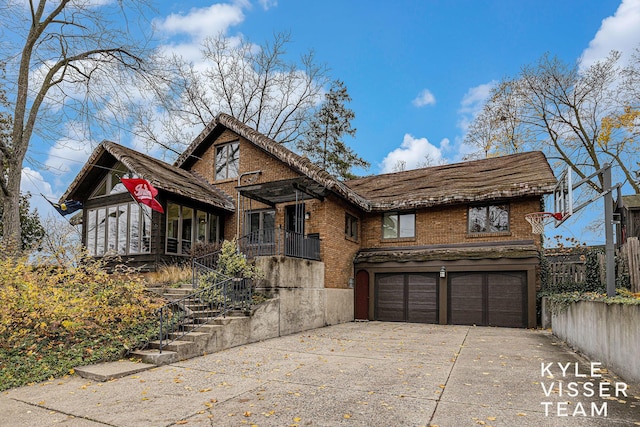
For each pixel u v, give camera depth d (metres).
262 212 16.88
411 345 10.05
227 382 6.52
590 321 8.05
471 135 30.88
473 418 4.77
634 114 22.56
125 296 9.91
